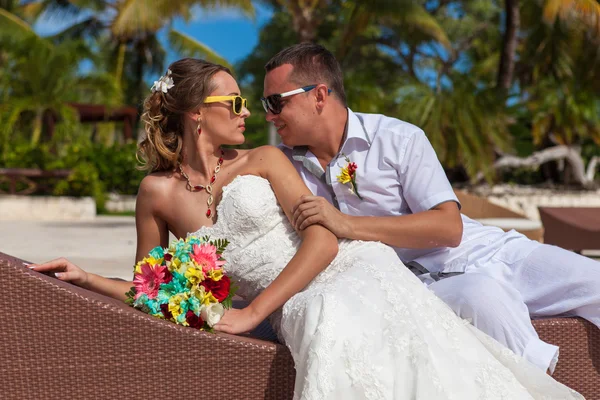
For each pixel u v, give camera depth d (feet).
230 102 7.47
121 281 7.25
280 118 8.31
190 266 6.40
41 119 61.36
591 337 7.18
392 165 8.24
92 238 34.71
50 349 5.80
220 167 7.67
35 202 51.83
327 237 7.06
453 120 45.70
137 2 49.42
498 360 6.69
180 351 6.01
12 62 61.93
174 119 7.70
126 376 5.92
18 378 5.77
